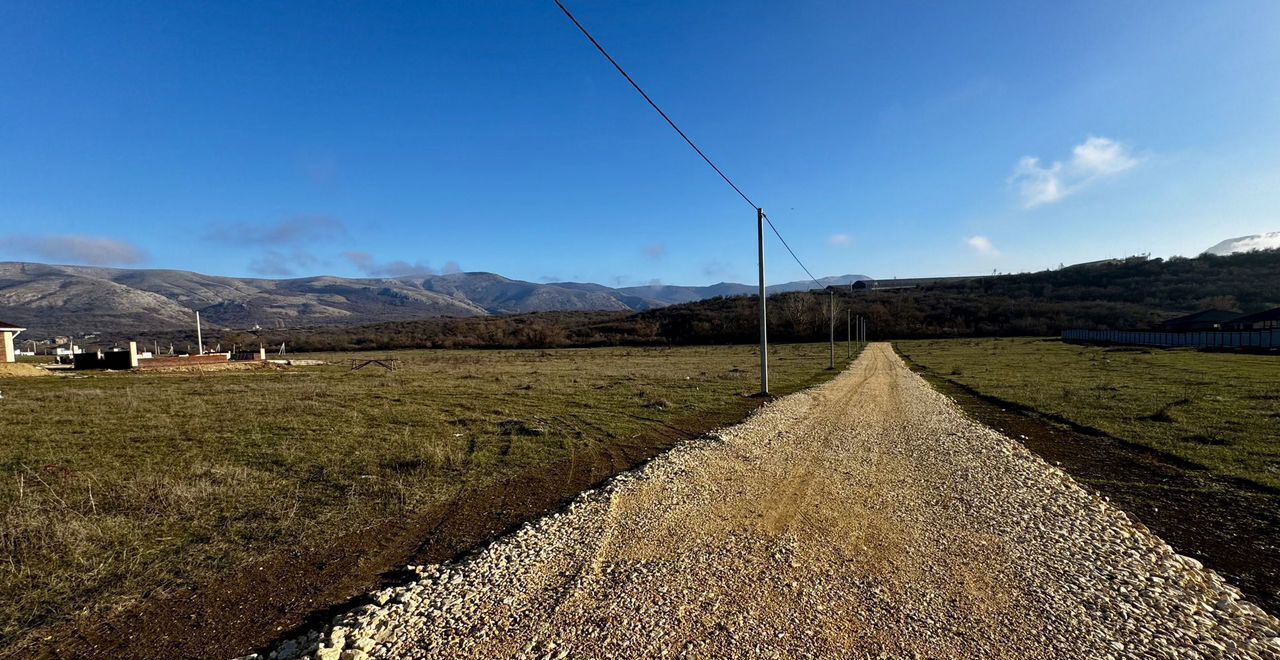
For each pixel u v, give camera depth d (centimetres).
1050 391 1792
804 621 382
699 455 912
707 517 607
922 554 500
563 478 823
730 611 397
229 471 823
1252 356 3266
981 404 1620
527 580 454
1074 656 340
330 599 450
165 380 2564
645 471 812
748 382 2298
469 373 2977
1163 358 3219
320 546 562
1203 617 393
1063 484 742
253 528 608
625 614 396
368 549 554
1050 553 503
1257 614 399
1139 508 658
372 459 926
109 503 679
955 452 933
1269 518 617
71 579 480
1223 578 469
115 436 1118
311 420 1322
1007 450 952
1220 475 785
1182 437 1031
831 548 514
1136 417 1263
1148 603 411
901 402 1612
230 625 412
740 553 504
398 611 408
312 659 350
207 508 670
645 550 514
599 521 597
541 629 378
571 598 421
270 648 382
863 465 842
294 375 2920
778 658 339
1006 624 379
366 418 1359
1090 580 448
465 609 409
